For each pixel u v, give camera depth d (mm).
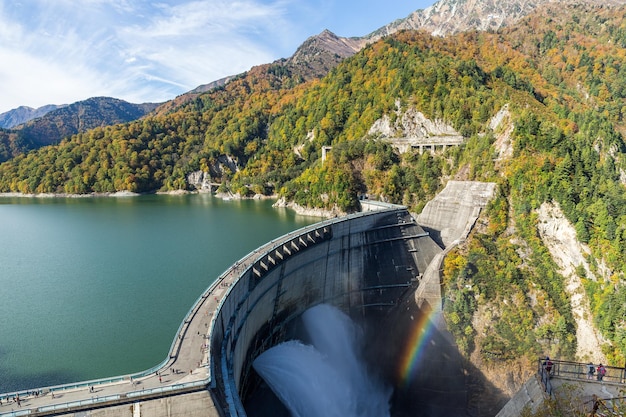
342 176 192000
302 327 96500
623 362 82688
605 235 94375
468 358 93062
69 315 95625
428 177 166125
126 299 104250
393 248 115312
